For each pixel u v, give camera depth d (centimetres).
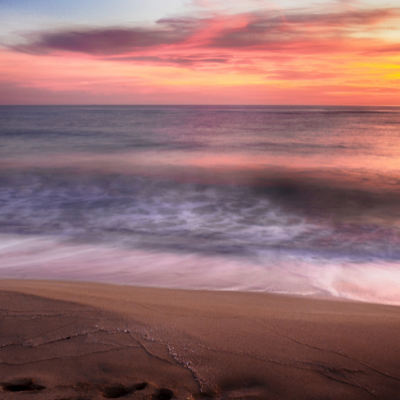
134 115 10644
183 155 2102
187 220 856
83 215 888
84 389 185
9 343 226
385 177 1441
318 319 292
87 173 1485
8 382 189
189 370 205
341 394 191
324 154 2138
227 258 555
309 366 214
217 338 245
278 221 859
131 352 221
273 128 4769
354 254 592
